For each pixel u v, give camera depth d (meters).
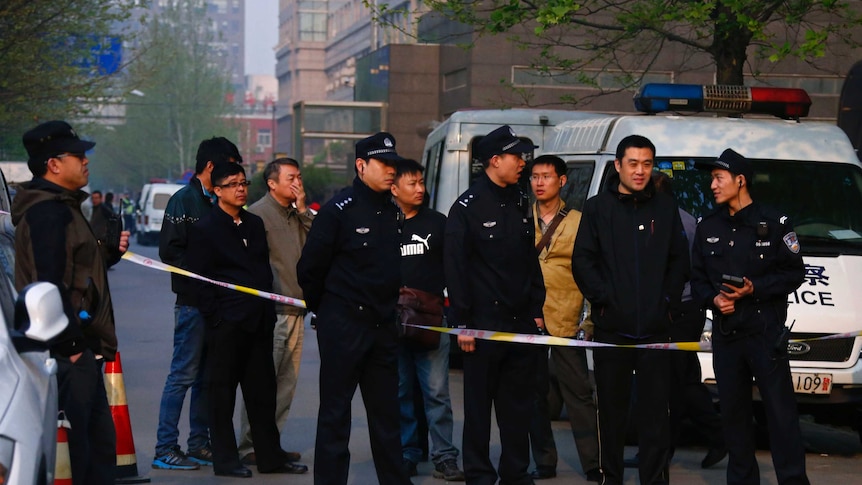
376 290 6.81
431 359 8.11
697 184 9.88
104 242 6.41
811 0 13.21
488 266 7.12
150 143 106.50
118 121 109.56
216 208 7.93
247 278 7.92
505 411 7.25
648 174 7.11
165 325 18.20
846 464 9.05
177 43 105.38
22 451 4.37
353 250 6.79
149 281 28.97
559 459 8.84
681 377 8.14
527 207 7.27
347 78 90.19
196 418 8.45
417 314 7.91
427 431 8.66
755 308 7.06
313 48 121.56
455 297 7.06
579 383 8.06
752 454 7.20
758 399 9.22
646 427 7.24
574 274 7.31
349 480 7.99
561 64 16.20
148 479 7.75
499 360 7.13
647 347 7.12
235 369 7.90
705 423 8.52
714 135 10.16
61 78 34.97
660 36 15.01
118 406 7.73
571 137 11.76
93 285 6.02
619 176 7.26
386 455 6.91
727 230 7.17
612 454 7.38
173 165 106.81
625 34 14.84
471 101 38.75
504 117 14.84
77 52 35.59
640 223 7.17
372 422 6.93
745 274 7.06
